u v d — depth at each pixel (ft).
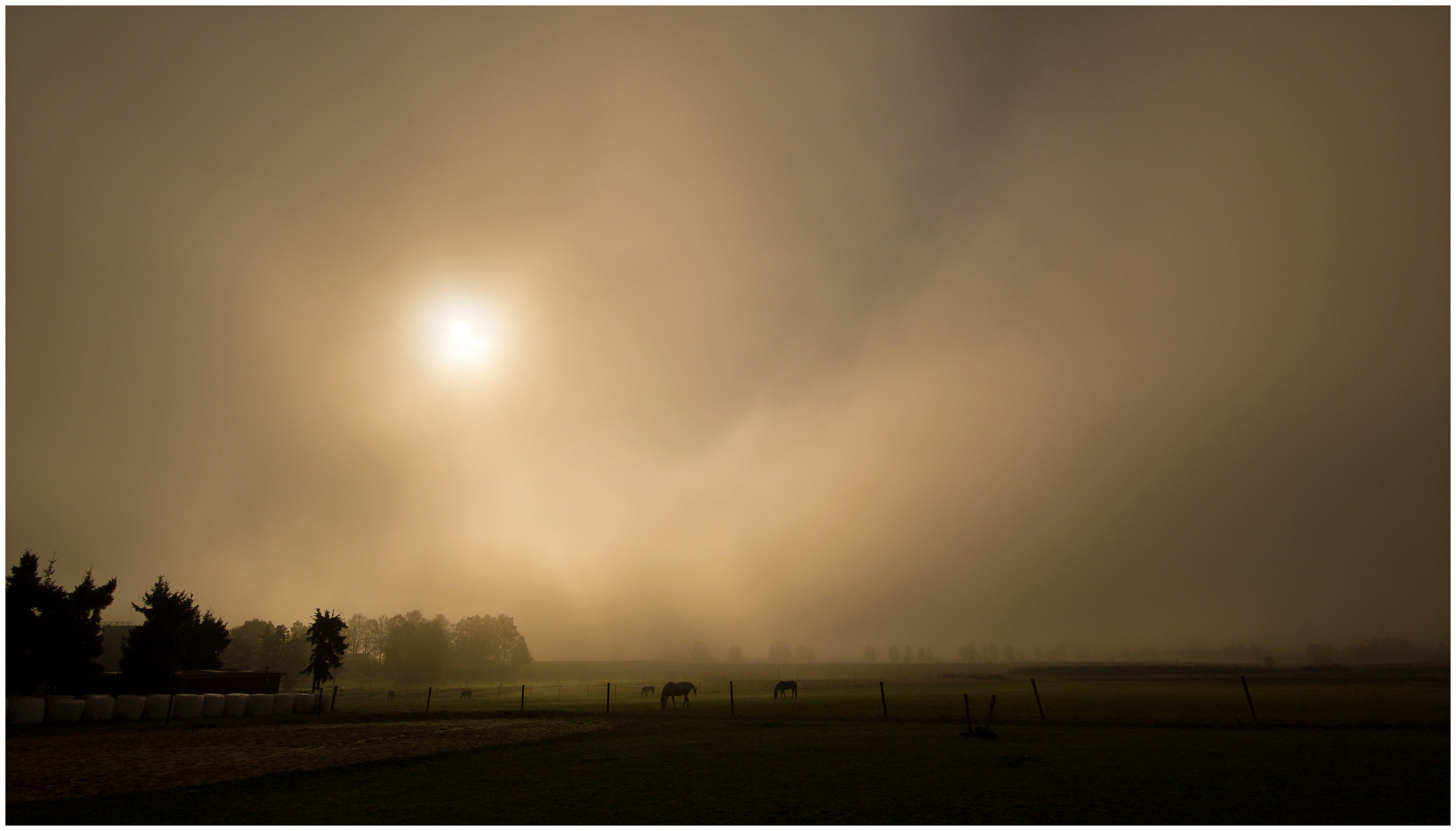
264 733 100.37
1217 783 50.08
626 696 223.30
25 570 148.87
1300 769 54.65
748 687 282.77
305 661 518.37
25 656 144.66
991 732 79.51
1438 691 172.96
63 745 87.56
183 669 189.57
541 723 109.50
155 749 81.46
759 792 49.88
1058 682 311.47
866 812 43.29
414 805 47.42
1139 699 157.17
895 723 97.55
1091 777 52.85
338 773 61.26
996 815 42.04
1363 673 379.14
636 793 50.19
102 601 157.28
